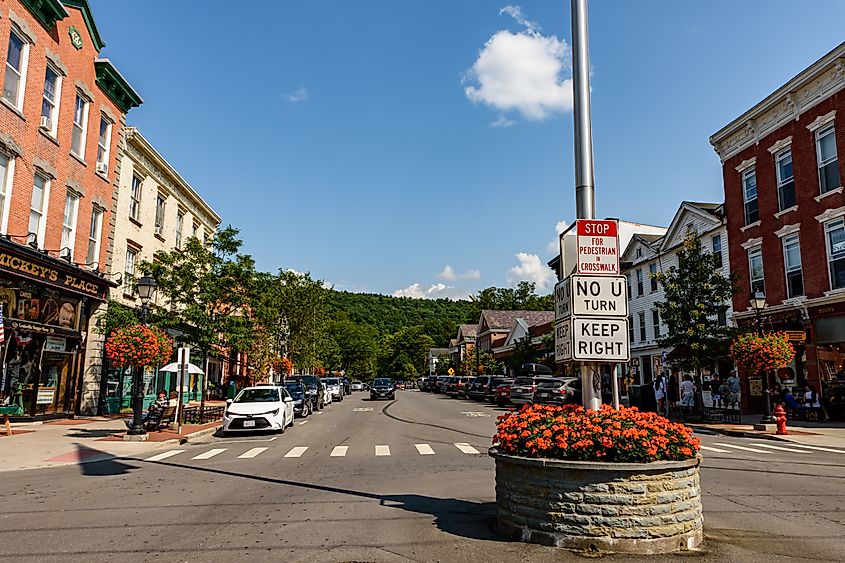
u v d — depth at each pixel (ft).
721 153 98.37
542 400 87.92
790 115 83.25
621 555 19.38
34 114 63.26
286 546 20.61
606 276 23.11
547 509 20.49
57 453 45.85
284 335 144.15
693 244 81.87
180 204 107.14
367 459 44.42
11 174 59.77
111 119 80.74
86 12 72.79
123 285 83.20
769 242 86.99
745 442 57.26
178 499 29.04
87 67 73.97
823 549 20.31
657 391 89.15
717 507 27.30
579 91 24.00
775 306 84.33
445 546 20.49
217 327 73.05
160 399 64.34
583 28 24.41
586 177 23.57
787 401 77.30
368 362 323.78
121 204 83.92
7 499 29.09
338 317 332.80
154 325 66.59
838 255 75.92
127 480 34.88
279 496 29.76
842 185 74.59
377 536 21.84
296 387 93.25
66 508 26.94
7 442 51.11
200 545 20.75
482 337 253.03
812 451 50.03
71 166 70.49
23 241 61.05
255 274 77.20
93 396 75.51
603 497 19.83
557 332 24.75
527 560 18.92
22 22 60.95
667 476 20.11
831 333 76.18
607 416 21.88
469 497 29.43
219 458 45.09
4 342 59.36
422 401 141.59
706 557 19.29
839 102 75.36
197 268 75.05
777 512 26.21
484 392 133.49
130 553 19.83
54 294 67.82
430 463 42.24
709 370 92.94
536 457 20.97
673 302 81.87
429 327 445.37
